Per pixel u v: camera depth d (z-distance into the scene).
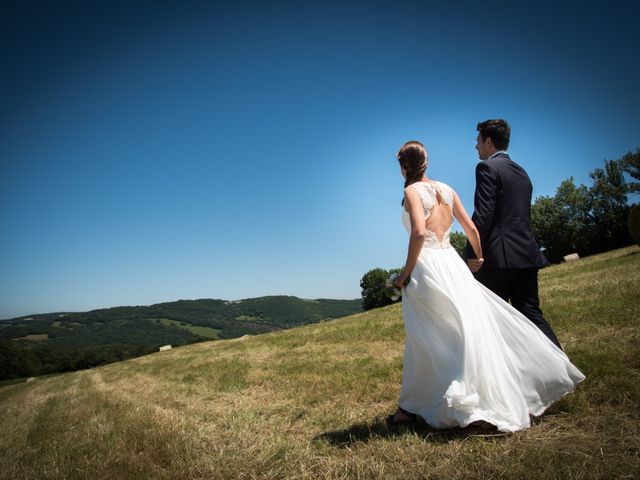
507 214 3.47
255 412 4.69
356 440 3.12
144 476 2.95
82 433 4.64
